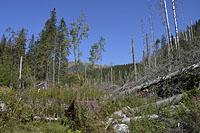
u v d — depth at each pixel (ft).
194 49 44.65
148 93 41.04
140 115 31.30
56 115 39.42
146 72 51.98
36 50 149.69
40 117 38.01
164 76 42.16
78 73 70.59
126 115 32.17
